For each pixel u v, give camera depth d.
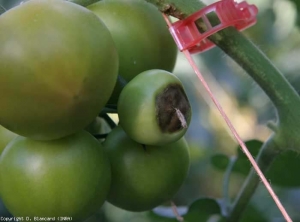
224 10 0.30
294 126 0.34
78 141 0.31
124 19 0.33
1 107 0.28
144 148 0.33
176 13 0.31
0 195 0.33
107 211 0.65
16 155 0.31
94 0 0.34
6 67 0.27
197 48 0.34
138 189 0.33
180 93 0.30
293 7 0.49
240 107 0.66
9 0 0.49
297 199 0.48
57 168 0.30
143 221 0.65
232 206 0.41
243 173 0.45
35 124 0.28
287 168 0.45
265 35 0.59
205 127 0.69
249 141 0.44
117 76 0.31
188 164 0.35
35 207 0.31
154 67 0.34
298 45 0.59
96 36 0.28
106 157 0.32
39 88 0.27
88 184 0.30
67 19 0.28
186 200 0.68
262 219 0.46
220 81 0.63
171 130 0.30
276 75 0.33
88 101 0.28
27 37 0.27
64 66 0.27
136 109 0.29
